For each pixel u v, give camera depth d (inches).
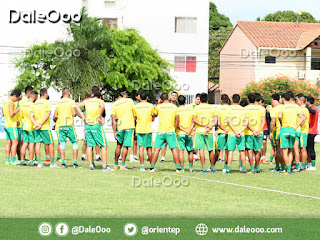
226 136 713.6
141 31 2418.8
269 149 1232.2
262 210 453.1
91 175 636.1
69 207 445.1
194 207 458.3
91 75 1951.3
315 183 625.6
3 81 2388.0
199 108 702.5
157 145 694.5
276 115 729.0
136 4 2410.2
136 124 713.6
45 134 710.5
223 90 3058.6
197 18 2448.3
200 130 703.7
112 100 2219.5
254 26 2753.4
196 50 2452.0
